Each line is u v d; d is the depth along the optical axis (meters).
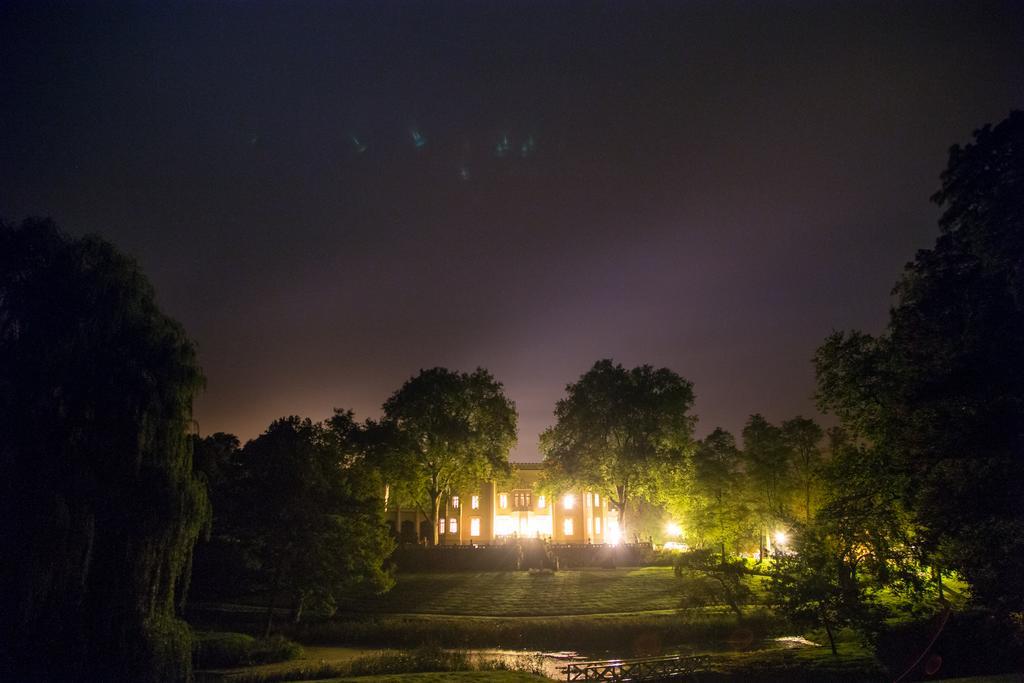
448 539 101.75
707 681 27.94
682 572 46.59
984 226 23.22
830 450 57.53
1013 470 19.69
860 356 32.66
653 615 49.00
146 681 19.09
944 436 22.42
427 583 62.75
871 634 30.25
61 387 19.25
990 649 22.91
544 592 58.69
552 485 78.25
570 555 73.06
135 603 19.64
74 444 19.03
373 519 50.94
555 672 32.91
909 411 25.30
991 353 20.88
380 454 75.50
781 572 34.88
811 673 27.17
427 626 45.38
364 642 43.38
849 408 33.50
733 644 41.59
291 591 44.41
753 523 61.72
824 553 33.72
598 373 78.88
